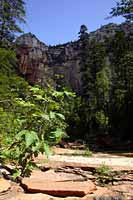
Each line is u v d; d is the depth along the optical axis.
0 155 3.25
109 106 36.72
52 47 76.12
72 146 22.55
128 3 31.03
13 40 31.03
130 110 33.47
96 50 49.31
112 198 5.98
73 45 73.94
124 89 35.78
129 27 34.22
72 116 34.66
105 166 7.99
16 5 29.97
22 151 2.92
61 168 7.84
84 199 5.90
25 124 2.92
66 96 3.08
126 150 24.64
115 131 33.91
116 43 35.09
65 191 6.06
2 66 23.34
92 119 36.09
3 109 3.87
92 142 30.05
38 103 3.03
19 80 20.42
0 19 29.48
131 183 7.09
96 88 43.34
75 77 65.44
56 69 69.62
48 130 2.83
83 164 8.24
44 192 6.01
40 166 7.65
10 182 6.10
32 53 57.72
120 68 36.75
